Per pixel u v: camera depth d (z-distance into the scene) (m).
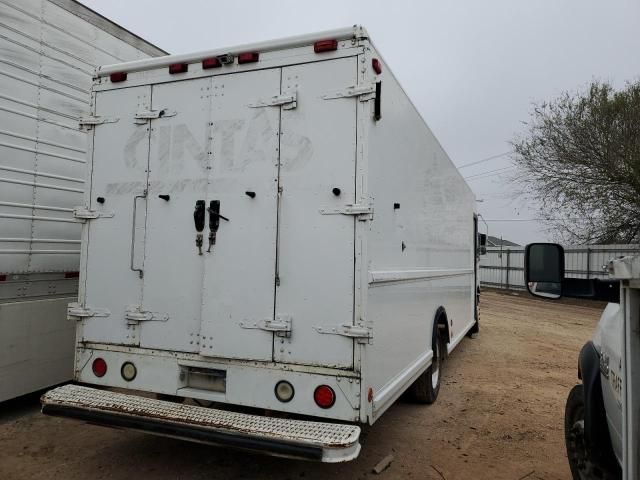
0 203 4.54
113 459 3.93
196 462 3.91
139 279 3.79
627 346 2.04
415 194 4.66
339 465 3.93
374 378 3.32
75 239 5.39
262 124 3.50
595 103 19.84
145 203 3.82
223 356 3.45
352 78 3.27
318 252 3.27
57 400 3.52
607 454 2.84
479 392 6.29
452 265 6.98
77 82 5.42
